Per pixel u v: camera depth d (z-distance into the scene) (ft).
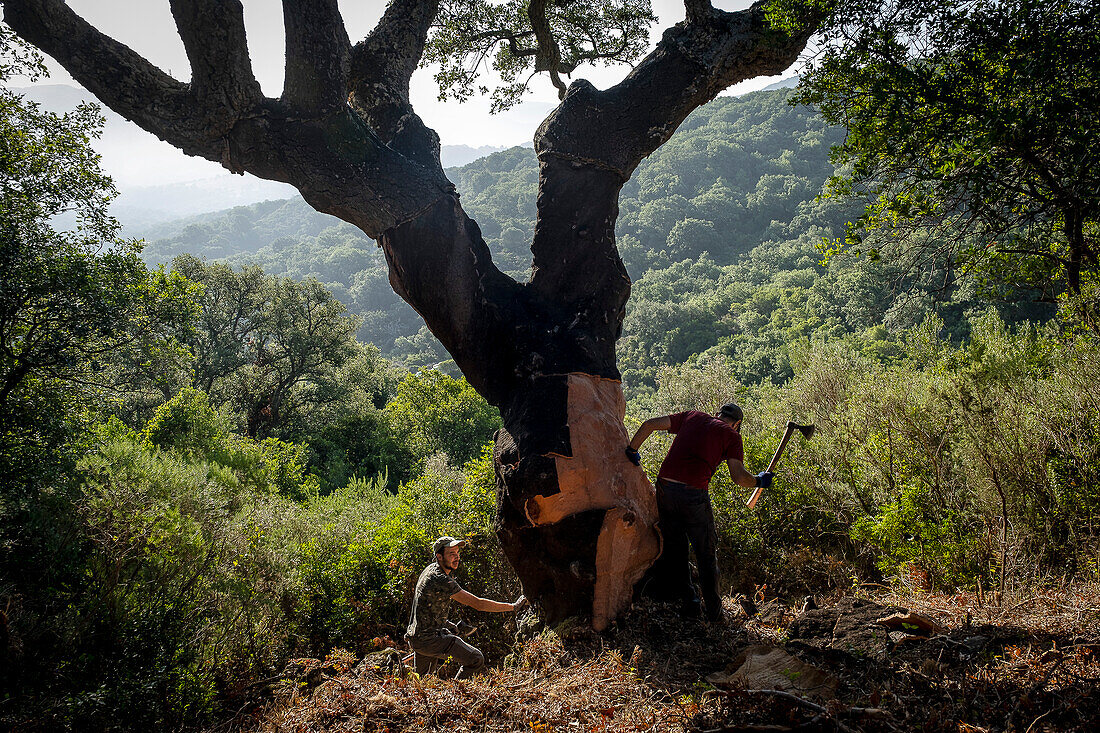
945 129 15.93
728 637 13.15
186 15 13.92
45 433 21.26
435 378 97.19
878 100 16.42
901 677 10.18
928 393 20.76
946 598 13.88
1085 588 12.62
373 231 17.13
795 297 229.86
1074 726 8.43
